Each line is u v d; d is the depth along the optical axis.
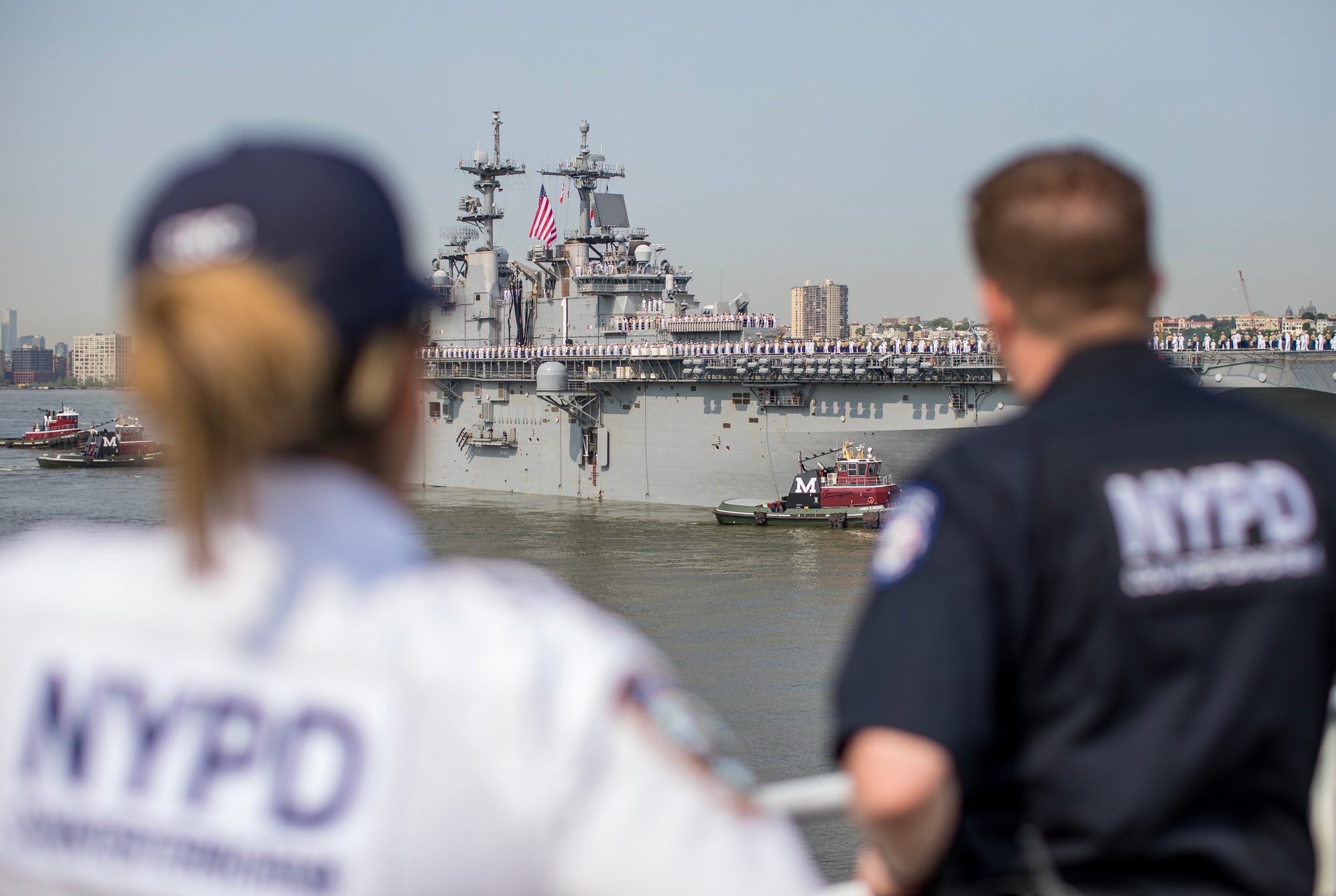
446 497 82.75
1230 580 3.43
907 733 3.16
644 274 87.06
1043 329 3.81
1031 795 3.52
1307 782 3.48
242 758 2.24
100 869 2.29
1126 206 3.69
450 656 2.24
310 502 2.35
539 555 57.81
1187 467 3.53
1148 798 3.31
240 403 2.24
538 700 2.22
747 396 71.38
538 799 2.19
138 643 2.33
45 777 2.35
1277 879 3.38
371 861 2.16
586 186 90.12
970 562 3.38
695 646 39.72
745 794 2.42
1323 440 3.77
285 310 2.27
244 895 2.21
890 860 3.33
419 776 2.18
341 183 2.40
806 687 34.91
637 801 2.23
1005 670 3.48
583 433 80.50
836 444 68.69
